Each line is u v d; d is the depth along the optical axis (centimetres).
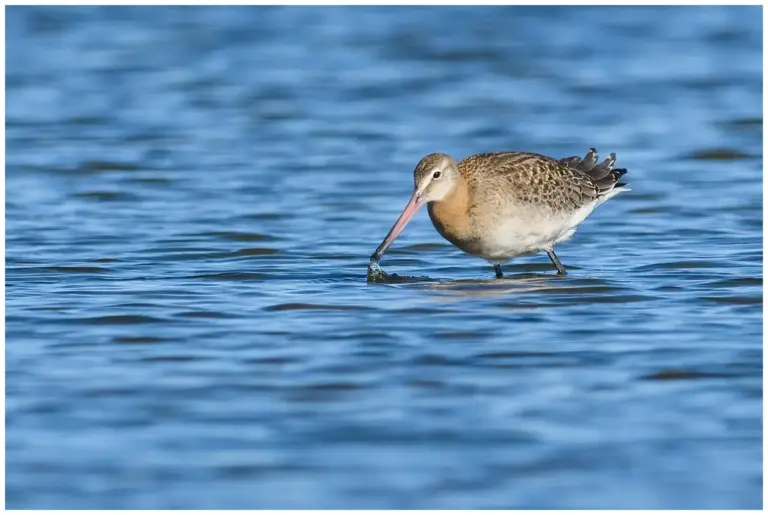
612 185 1762
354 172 2402
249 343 1380
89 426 1154
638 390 1227
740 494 1020
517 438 1120
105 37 3572
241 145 2614
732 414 1165
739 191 2247
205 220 2053
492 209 1652
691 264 1744
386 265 1781
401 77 3200
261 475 1057
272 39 3584
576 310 1501
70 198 2203
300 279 1683
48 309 1518
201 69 3275
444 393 1225
